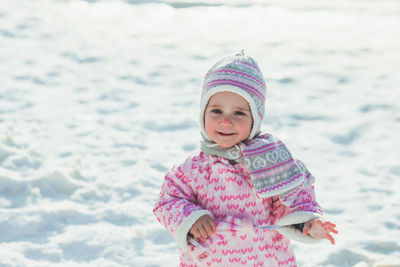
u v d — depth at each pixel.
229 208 2.08
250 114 2.12
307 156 4.84
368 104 6.26
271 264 2.09
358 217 3.70
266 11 14.41
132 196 3.87
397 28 11.60
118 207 3.62
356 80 7.35
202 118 2.18
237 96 2.10
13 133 4.73
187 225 2.01
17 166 4.08
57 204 3.58
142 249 3.16
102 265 2.96
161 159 4.60
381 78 7.44
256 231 2.06
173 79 7.20
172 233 2.06
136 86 6.76
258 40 10.21
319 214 2.05
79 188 3.83
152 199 3.85
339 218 3.68
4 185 3.71
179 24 11.60
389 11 14.45
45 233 3.25
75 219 3.45
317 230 2.04
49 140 4.75
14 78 6.50
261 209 2.10
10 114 5.30
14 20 9.17
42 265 2.91
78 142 4.79
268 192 2.03
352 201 3.95
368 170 4.54
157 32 10.43
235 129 2.08
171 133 5.28
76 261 3.00
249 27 11.70
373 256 3.12
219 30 11.15
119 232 3.30
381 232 3.46
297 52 9.19
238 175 2.09
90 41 8.84
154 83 6.96
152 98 6.32
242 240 2.05
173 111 5.88
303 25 12.13
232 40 10.11
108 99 6.16
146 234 3.30
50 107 5.64
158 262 3.02
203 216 2.02
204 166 2.13
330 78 7.46
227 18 12.91
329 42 10.09
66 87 6.44
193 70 7.71
